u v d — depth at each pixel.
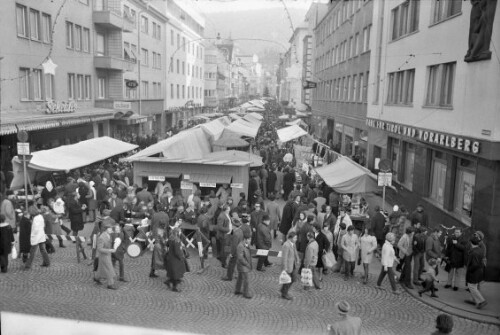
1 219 11.77
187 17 54.25
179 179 17.73
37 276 11.66
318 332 8.96
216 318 9.45
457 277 11.66
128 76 37.72
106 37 34.28
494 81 12.15
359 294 11.34
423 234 11.84
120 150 23.81
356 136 31.08
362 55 29.33
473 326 9.71
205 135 24.61
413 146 20.16
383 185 14.59
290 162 26.97
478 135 13.01
